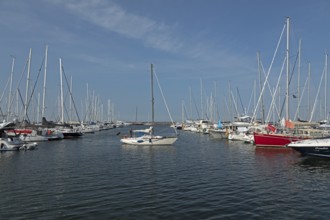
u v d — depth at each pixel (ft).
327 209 46.57
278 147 133.28
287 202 50.08
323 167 83.97
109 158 106.01
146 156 111.75
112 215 43.91
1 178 69.56
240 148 141.90
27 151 130.21
